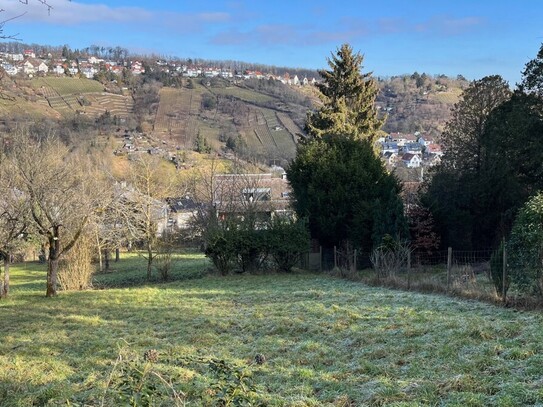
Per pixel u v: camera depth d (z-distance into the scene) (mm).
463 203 23719
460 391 5586
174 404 5438
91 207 20781
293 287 17891
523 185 23672
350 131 32844
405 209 23547
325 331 9812
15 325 13477
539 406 4855
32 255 41875
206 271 26500
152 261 28328
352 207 23672
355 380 6578
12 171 18422
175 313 13648
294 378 6875
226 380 4086
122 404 3965
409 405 5309
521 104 22891
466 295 12570
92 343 10258
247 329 10727
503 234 21875
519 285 11156
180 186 42625
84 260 22844
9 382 7566
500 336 7746
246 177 35625
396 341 8367
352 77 35062
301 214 25406
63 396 6539
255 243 23656
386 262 17906
